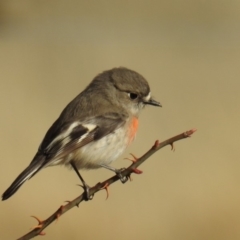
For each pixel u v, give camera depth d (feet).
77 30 84.38
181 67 67.51
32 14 90.43
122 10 93.81
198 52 73.82
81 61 67.62
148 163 46.70
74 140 26.73
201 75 65.16
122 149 28.50
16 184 24.31
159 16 91.81
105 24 88.17
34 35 81.10
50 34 82.02
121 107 28.89
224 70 67.10
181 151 48.16
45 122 51.34
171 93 59.31
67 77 62.49
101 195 42.98
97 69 65.36
